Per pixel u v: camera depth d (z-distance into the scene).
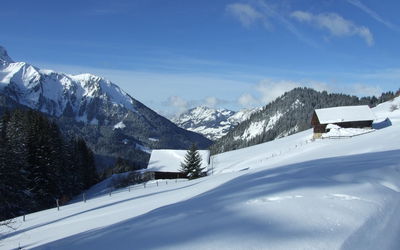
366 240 5.59
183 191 23.19
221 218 6.83
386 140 38.72
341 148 41.34
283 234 5.66
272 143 88.94
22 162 43.06
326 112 70.88
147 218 8.48
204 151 71.38
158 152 74.25
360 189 8.50
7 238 18.61
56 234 14.91
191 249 5.34
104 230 8.59
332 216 6.47
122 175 71.38
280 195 8.16
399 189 9.24
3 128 50.59
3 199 38.41
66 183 59.59
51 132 58.09
